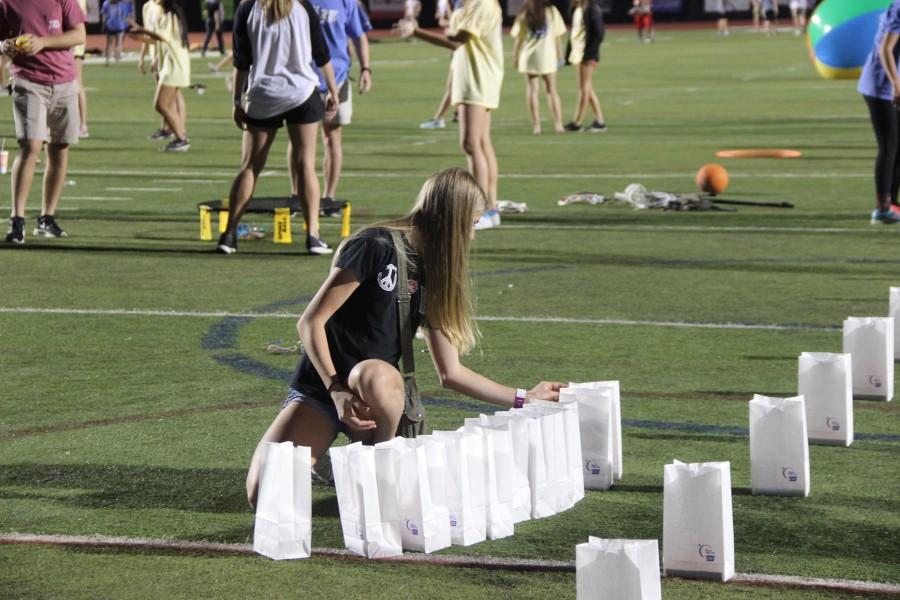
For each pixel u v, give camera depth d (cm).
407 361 821
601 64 6681
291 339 1333
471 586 722
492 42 2017
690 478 728
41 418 1054
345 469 766
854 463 935
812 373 979
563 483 835
